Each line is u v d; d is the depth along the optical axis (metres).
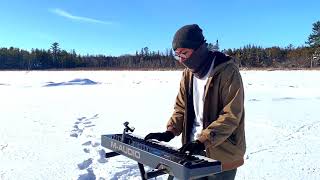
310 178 4.76
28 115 9.77
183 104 2.72
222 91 2.38
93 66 84.06
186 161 1.91
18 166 5.13
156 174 1.95
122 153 2.30
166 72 41.59
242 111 2.39
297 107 11.02
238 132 2.46
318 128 7.77
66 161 5.35
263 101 12.53
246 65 64.31
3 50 84.81
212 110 2.43
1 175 4.76
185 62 2.41
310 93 15.27
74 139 6.78
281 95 14.48
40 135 7.11
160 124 8.45
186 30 2.34
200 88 2.50
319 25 65.38
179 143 6.21
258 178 4.77
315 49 64.06
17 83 23.47
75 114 9.96
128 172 4.89
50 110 10.79
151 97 14.40
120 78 29.23
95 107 11.46
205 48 2.40
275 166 5.23
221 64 2.36
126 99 13.76
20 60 84.44
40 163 5.26
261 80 24.00
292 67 55.88
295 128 7.79
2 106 11.74
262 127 7.89
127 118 9.28
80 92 16.91
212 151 2.42
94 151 5.89
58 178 4.66
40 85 21.58
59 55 86.44
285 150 6.05
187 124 2.63
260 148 6.19
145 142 2.41
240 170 5.07
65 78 29.58
